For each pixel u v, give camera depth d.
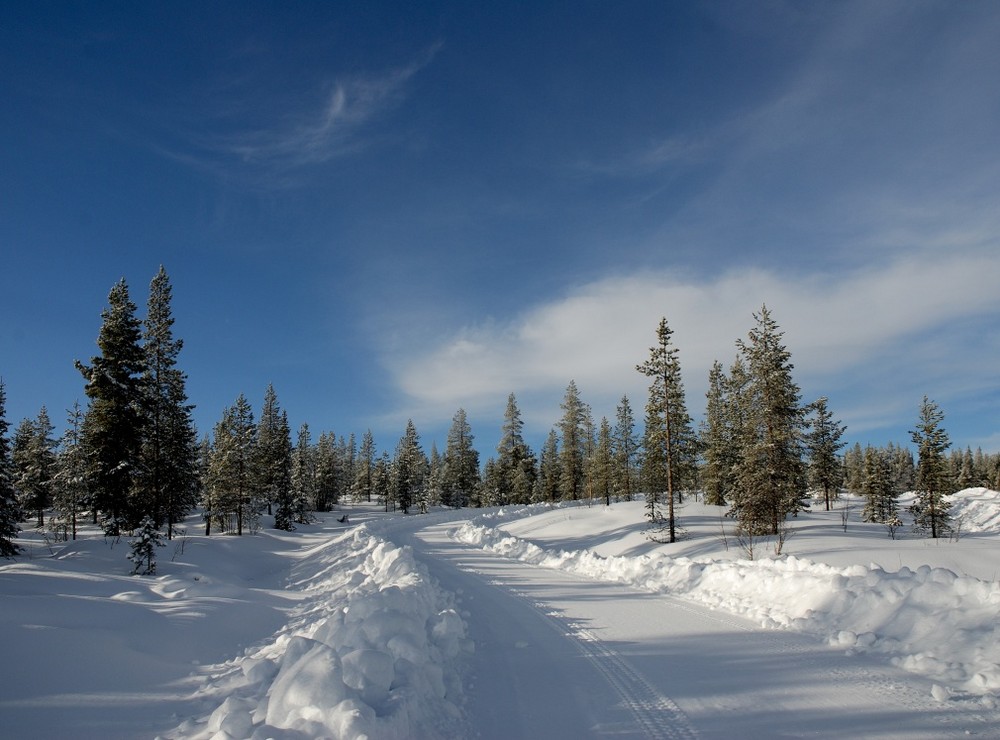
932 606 7.86
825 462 47.12
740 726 5.18
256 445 52.47
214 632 9.16
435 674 5.96
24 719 4.97
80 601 9.22
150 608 9.82
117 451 28.45
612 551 29.80
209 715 5.44
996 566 17.11
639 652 7.82
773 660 7.23
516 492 72.50
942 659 6.67
